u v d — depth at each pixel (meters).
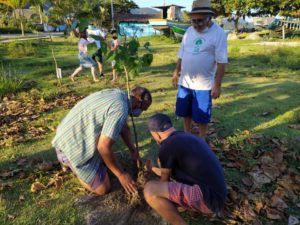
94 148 3.26
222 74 4.14
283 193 3.50
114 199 3.40
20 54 15.91
